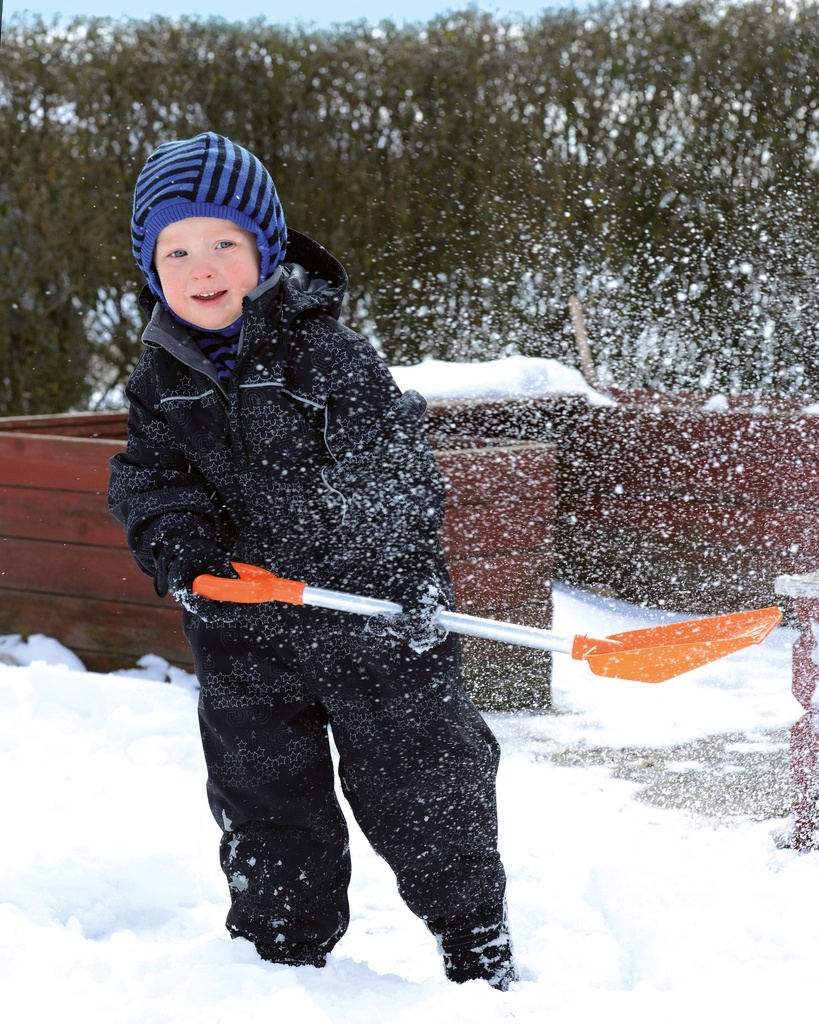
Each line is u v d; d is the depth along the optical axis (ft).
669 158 22.98
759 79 22.57
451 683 6.48
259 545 6.61
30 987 6.32
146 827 9.09
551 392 16.01
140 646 13.34
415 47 24.35
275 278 6.57
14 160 24.67
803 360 21.85
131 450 6.77
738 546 15.12
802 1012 5.86
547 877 8.39
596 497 16.26
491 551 12.49
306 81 24.61
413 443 6.48
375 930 7.72
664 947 6.86
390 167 24.54
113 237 25.09
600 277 23.26
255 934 6.59
